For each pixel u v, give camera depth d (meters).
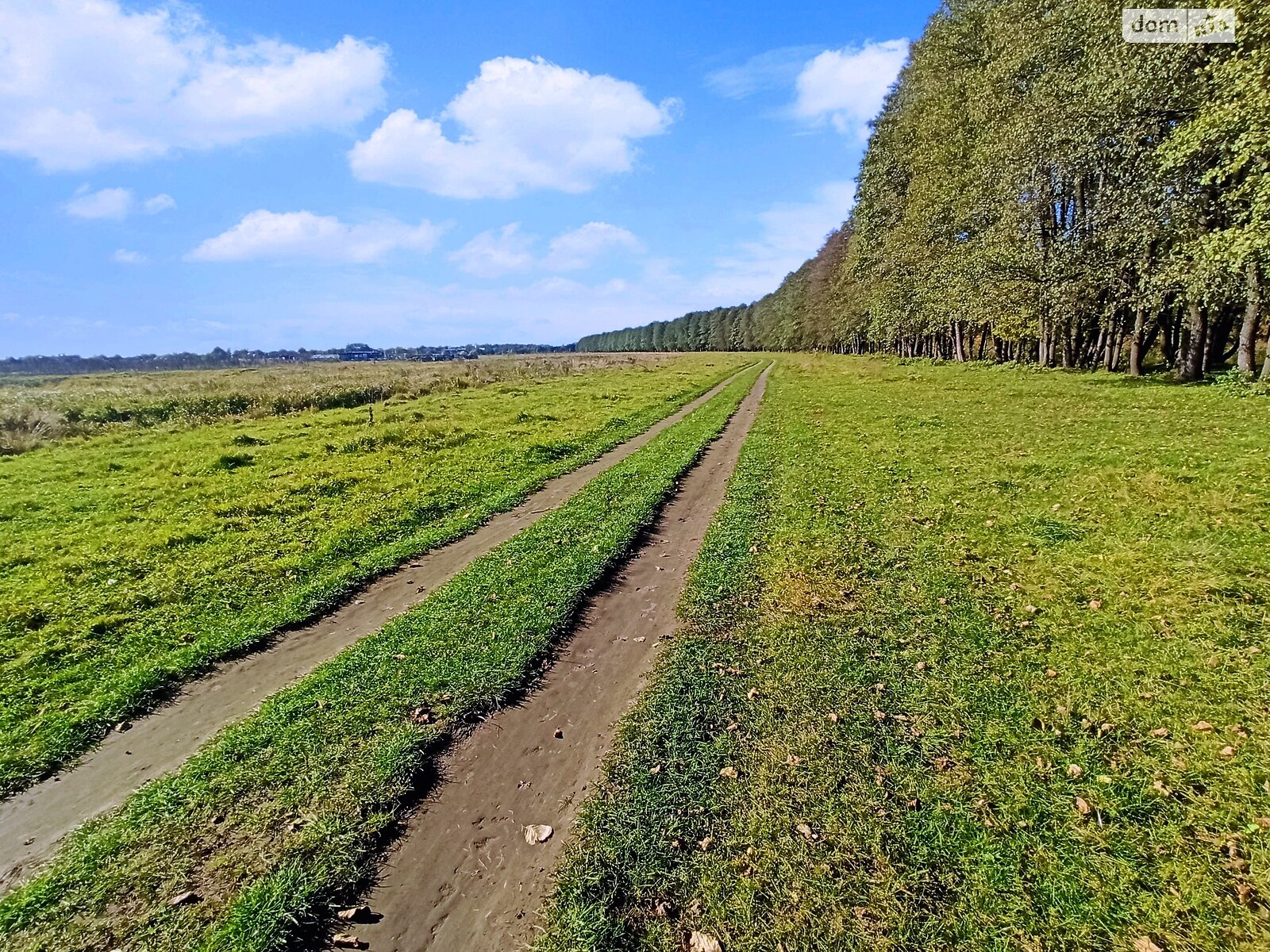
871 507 10.88
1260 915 3.42
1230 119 15.56
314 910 3.91
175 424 24.94
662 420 25.41
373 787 4.88
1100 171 23.41
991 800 4.37
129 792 5.12
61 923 3.84
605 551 9.59
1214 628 6.09
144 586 9.17
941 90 34.62
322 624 8.16
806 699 5.66
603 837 4.30
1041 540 8.65
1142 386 22.39
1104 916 3.50
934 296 37.72
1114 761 4.64
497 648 6.87
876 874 3.86
